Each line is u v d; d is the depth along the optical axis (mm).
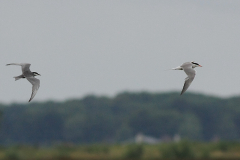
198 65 27359
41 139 169125
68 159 51875
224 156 54000
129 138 160750
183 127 159000
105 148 60875
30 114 170375
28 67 22031
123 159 51750
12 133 170250
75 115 170375
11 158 49906
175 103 174750
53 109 171375
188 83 22266
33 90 21250
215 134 169000
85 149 62031
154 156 54062
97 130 168125
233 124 169500
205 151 53250
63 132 168750
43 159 50812
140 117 163000
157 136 160875
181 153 52094
